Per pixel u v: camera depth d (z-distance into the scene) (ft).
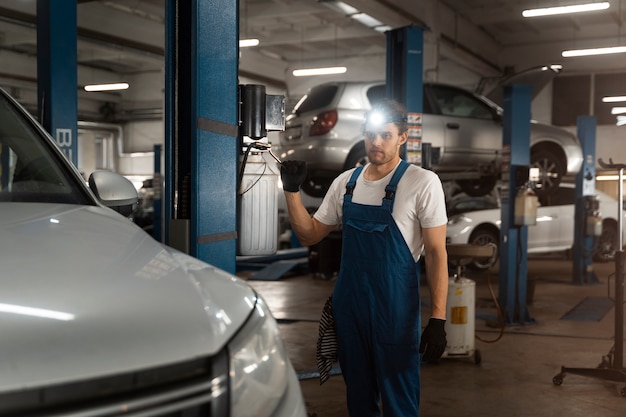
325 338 9.73
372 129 9.46
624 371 16.34
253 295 5.22
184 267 5.24
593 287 34.68
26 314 4.01
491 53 66.33
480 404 14.82
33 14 44.37
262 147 11.38
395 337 9.19
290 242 53.01
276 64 76.13
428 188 9.17
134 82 87.76
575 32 66.44
